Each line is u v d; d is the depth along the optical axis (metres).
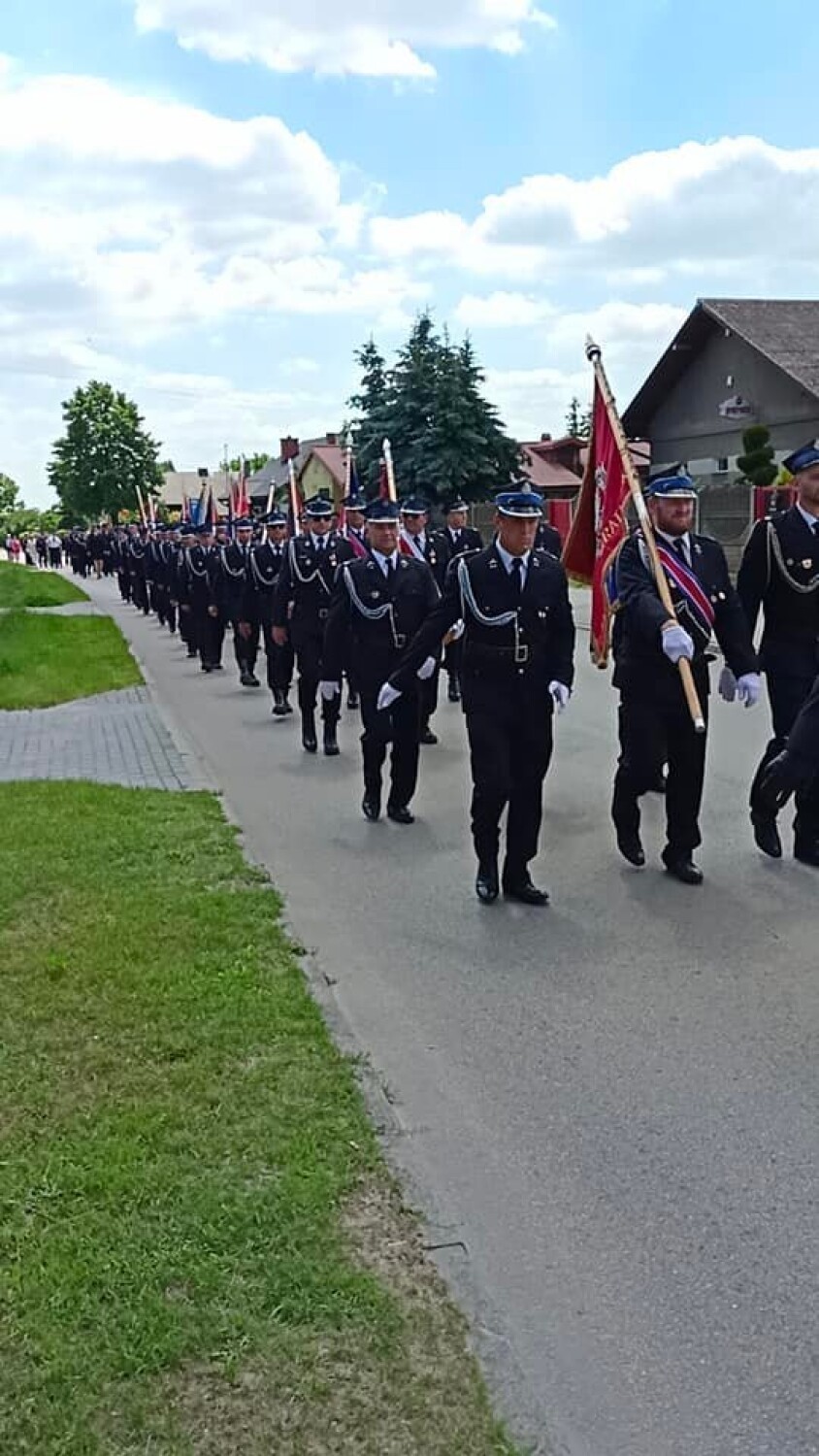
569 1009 4.71
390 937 5.55
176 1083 3.95
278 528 13.62
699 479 34.12
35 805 7.67
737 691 6.22
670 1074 4.17
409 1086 4.12
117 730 10.98
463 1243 3.21
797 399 29.66
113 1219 3.20
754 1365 2.80
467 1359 2.75
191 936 5.25
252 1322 2.82
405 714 7.38
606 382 7.75
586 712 11.30
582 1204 3.44
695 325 32.56
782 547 6.36
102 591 37.25
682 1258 3.19
